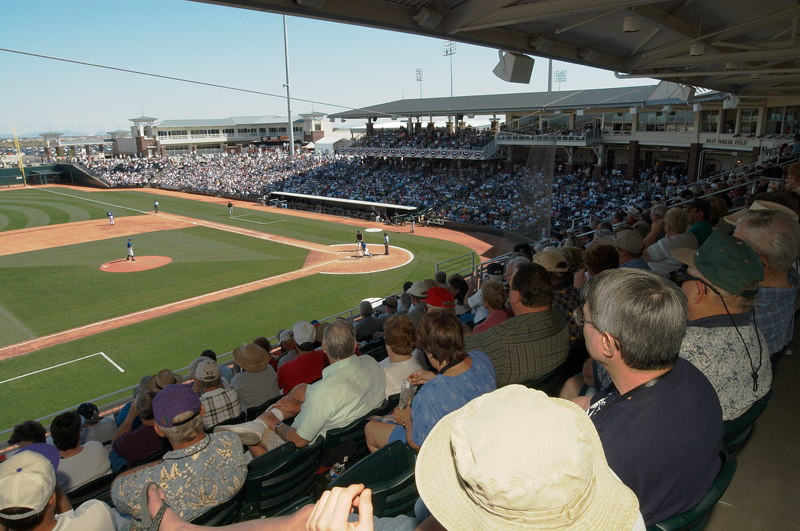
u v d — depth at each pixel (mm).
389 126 76750
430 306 5402
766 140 31141
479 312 7113
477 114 51000
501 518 1215
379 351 7906
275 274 30953
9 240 41531
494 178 48781
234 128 100250
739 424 2420
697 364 2404
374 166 61812
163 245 38938
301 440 4094
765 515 2568
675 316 1794
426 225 45469
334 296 26812
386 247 35219
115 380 18062
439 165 57031
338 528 1384
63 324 23375
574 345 4574
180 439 3170
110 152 112438
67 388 17516
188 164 80750
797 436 3195
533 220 11719
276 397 6336
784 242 3049
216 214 52875
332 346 4203
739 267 2404
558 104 43844
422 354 4973
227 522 3447
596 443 1475
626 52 11609
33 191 72000
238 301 26172
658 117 38719
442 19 7387
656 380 1908
